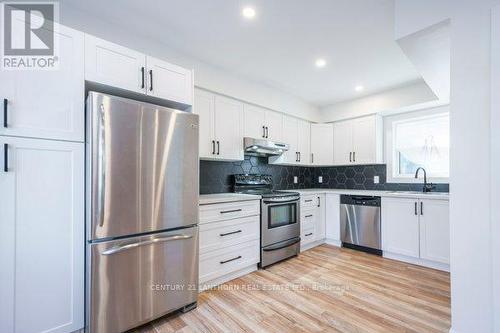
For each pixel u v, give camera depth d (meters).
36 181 1.36
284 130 3.65
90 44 1.56
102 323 1.46
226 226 2.39
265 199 2.77
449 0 1.44
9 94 1.29
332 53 2.49
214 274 2.27
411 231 2.85
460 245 1.43
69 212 1.46
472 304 1.39
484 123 1.34
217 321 1.75
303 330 1.63
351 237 3.41
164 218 1.72
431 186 3.31
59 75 1.44
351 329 1.64
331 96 3.77
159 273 1.70
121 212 1.53
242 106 3.07
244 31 2.12
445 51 1.83
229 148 2.90
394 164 3.71
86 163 1.50
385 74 2.96
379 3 1.75
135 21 1.98
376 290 2.20
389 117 3.76
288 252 3.01
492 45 1.29
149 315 1.65
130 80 1.72
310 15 1.90
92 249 1.43
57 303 1.42
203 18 1.94
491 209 1.31
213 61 2.65
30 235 1.34
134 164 1.59
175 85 1.97
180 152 1.82
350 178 4.19
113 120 1.51
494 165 1.30
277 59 2.62
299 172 4.40
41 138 1.37
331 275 2.54
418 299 2.03
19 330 1.31
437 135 3.37
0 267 1.26
